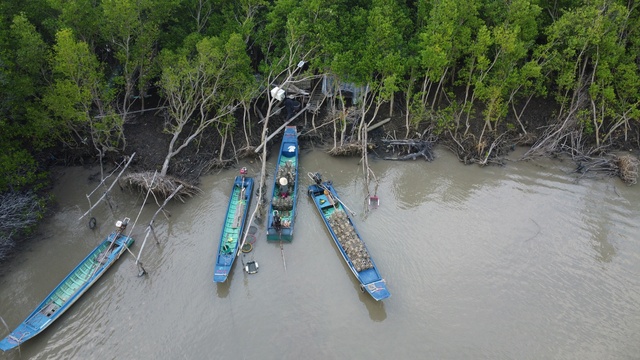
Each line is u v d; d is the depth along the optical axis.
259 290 33.78
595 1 42.31
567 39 44.34
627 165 42.66
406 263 35.69
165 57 42.56
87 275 33.97
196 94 43.75
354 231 36.72
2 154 36.66
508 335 30.98
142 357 29.78
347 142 46.59
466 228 38.72
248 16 46.34
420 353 29.95
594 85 43.34
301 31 42.44
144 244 35.81
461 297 33.31
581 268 35.34
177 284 34.12
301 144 47.53
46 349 29.98
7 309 32.09
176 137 41.78
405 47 45.81
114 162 43.84
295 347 30.27
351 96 50.12
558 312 32.34
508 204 41.16
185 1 46.25
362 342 30.56
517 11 43.41
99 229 38.03
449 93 47.09
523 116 50.06
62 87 37.06
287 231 36.81
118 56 42.41
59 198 40.47
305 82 50.12
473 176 44.41
